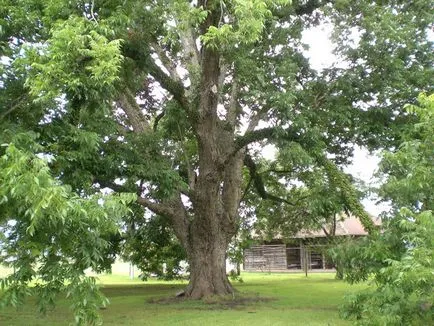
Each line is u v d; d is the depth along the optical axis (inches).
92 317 240.4
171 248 924.0
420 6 550.9
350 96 540.7
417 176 294.7
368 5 539.5
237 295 654.5
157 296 705.6
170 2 428.5
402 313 272.8
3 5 328.2
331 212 633.0
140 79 584.4
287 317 469.1
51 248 233.8
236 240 1052.5
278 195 1025.5
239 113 665.0
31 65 290.4
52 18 344.8
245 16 350.9
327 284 928.9
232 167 684.7
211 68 567.5
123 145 503.5
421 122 318.7
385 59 508.7
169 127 658.8
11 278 229.5
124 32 430.9
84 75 305.6
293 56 554.3
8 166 203.6
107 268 740.0
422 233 262.8
